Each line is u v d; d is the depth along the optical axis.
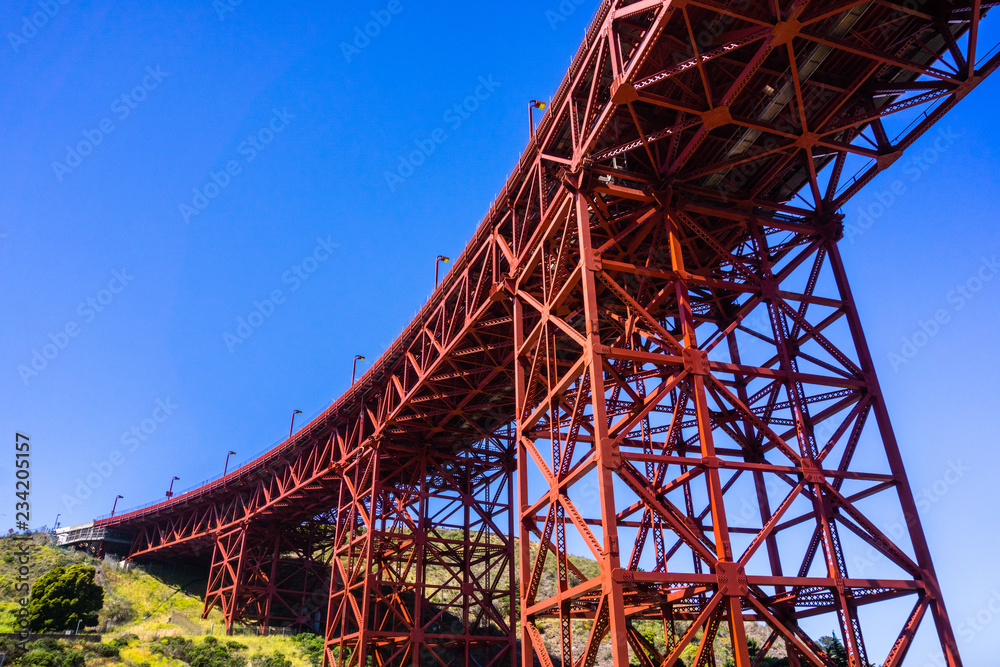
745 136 25.52
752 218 25.91
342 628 45.59
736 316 27.14
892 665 19.67
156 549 90.94
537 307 28.36
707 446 20.83
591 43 24.52
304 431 58.81
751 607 20.95
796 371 24.80
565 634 21.86
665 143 26.67
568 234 26.08
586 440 25.14
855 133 25.69
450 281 40.00
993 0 21.58
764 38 20.66
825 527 21.27
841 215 26.25
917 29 23.20
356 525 53.41
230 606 69.56
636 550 23.38
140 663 49.06
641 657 20.16
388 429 47.53
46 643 48.41
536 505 24.95
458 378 43.44
